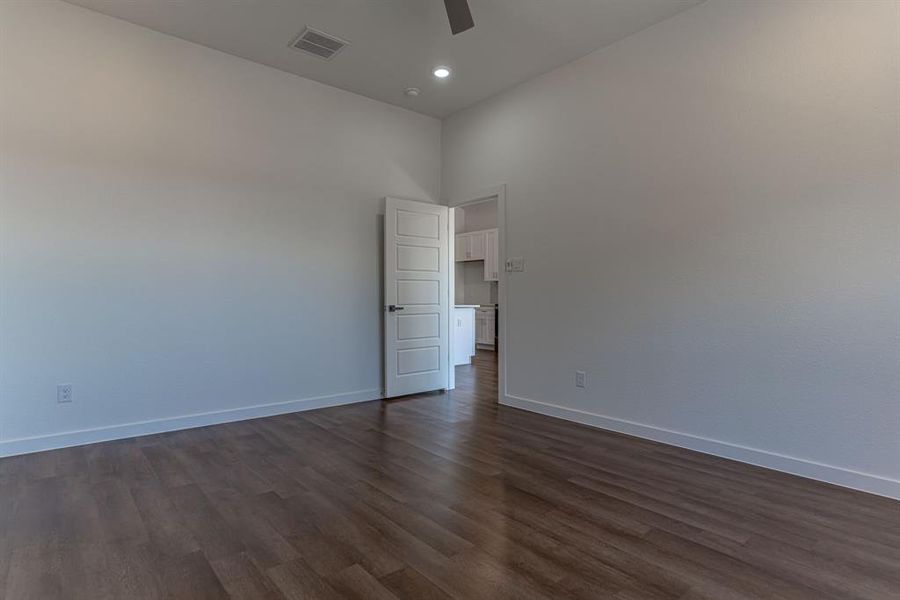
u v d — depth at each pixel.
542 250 4.15
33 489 2.51
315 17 3.31
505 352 4.49
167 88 3.56
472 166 4.85
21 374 3.05
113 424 3.37
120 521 2.16
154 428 3.52
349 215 4.56
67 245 3.20
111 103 3.35
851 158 2.50
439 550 1.92
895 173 2.38
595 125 3.73
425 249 5.04
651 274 3.38
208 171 3.75
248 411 3.96
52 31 3.14
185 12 3.27
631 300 3.50
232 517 2.21
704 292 3.10
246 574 1.76
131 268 3.43
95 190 3.29
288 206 4.17
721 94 3.00
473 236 9.02
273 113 4.07
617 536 2.03
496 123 4.58
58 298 3.17
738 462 2.93
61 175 3.17
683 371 3.21
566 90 3.95
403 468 2.84
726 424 3.01
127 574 1.76
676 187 3.23
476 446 3.26
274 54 3.84
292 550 1.92
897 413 2.38
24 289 3.06
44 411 3.13
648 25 3.36
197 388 3.71
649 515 2.22
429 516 2.22
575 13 3.22
